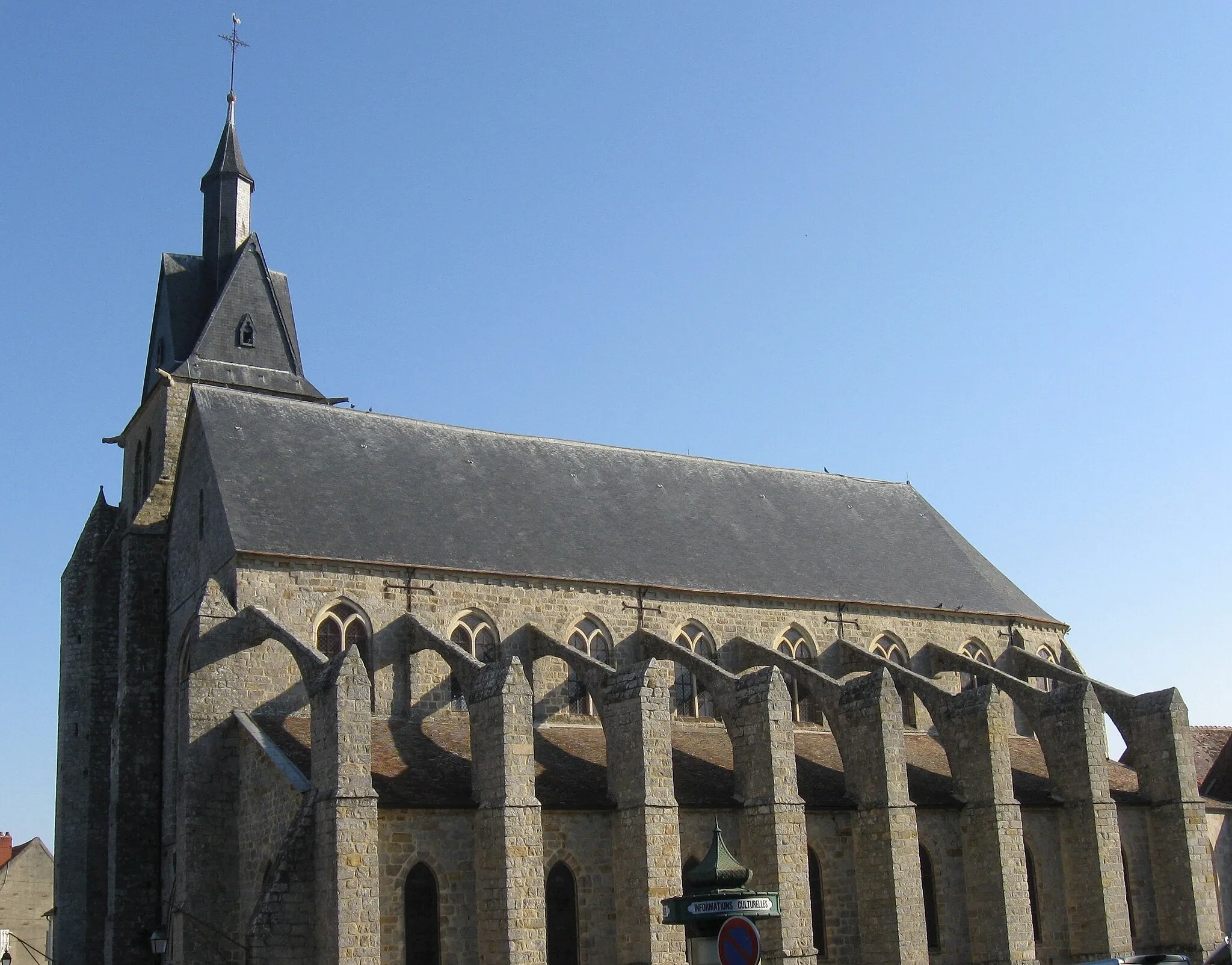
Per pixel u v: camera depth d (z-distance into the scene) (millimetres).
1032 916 50438
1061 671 60344
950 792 50531
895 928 44875
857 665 56344
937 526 69125
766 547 60219
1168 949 53719
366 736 37656
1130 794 55531
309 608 46344
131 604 51781
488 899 39094
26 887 89750
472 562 50406
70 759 54250
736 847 44969
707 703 53875
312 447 52656
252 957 35500
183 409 56000
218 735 42906
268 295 63000
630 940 41062
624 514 58094
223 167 64750
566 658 47344
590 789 43844
